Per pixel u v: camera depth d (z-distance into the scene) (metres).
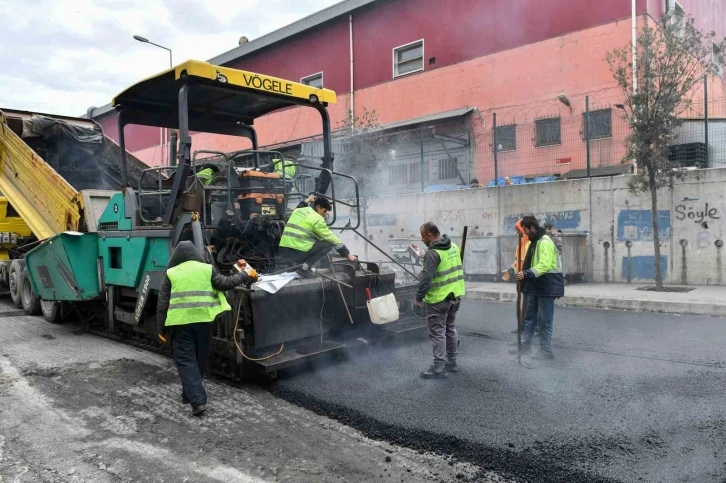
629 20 14.63
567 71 15.79
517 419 4.18
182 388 4.93
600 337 7.10
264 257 6.14
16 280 9.85
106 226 7.16
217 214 6.05
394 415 4.32
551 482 3.22
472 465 3.49
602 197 12.43
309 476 3.39
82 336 7.69
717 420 4.08
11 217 10.56
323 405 4.59
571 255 12.03
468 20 18.17
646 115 10.48
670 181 10.78
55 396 5.00
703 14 18.22
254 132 7.70
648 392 4.76
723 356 5.97
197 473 3.46
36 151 9.53
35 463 3.66
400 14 20.25
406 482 3.29
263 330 5.23
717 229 10.95
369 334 6.25
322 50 23.00
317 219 5.79
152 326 6.47
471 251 13.44
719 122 12.14
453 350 5.48
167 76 5.74
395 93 20.42
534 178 14.82
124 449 3.85
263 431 4.13
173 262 4.62
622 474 3.27
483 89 17.73
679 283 11.45
